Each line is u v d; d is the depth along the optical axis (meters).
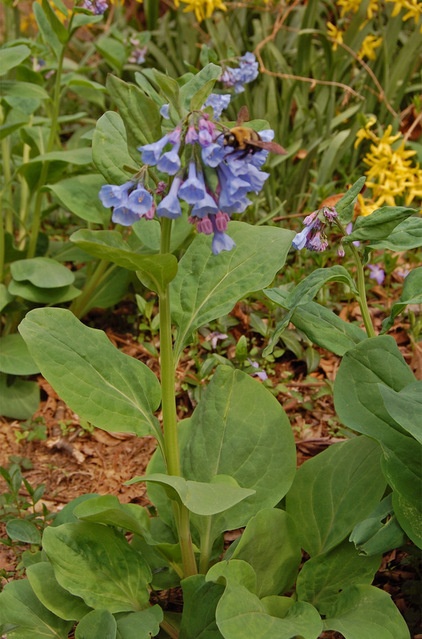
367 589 0.82
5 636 0.84
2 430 1.23
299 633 0.77
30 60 1.63
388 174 1.48
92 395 0.83
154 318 1.32
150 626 0.81
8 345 1.28
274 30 1.63
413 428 0.75
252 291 0.85
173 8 1.96
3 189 1.30
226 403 0.94
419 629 0.91
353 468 0.91
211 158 0.69
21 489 1.13
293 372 1.29
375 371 0.87
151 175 0.73
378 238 0.85
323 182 1.60
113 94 0.74
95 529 0.86
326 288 1.37
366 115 1.71
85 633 0.80
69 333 0.85
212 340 1.30
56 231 1.61
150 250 1.30
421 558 0.94
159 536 0.95
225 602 0.77
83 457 1.19
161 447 0.84
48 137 1.41
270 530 0.85
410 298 0.90
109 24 1.98
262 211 1.56
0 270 1.31
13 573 1.01
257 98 1.69
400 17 1.72
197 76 0.80
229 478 0.85
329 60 1.68
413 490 0.82
